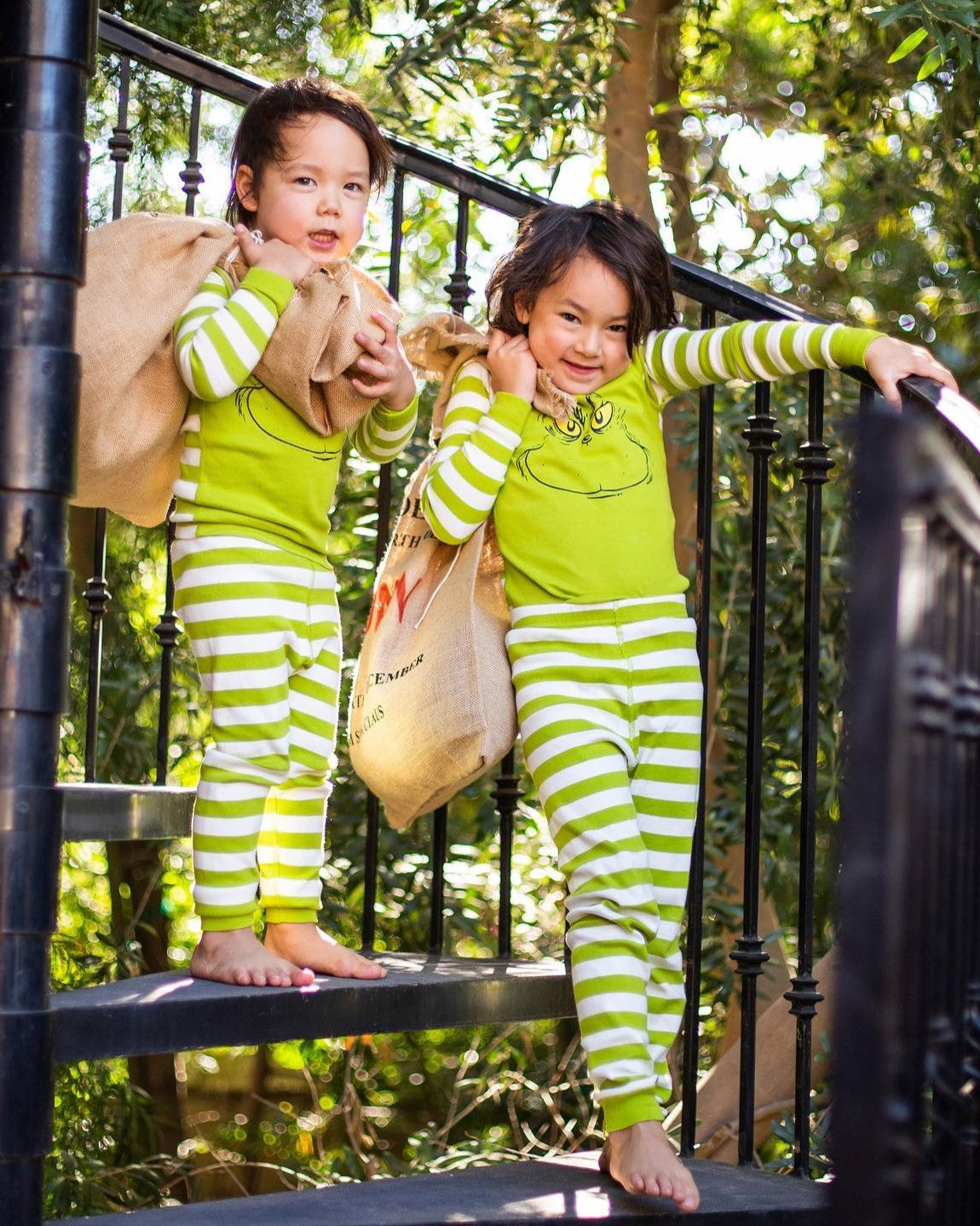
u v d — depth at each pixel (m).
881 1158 1.25
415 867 4.26
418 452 4.03
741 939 2.20
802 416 4.05
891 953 1.25
